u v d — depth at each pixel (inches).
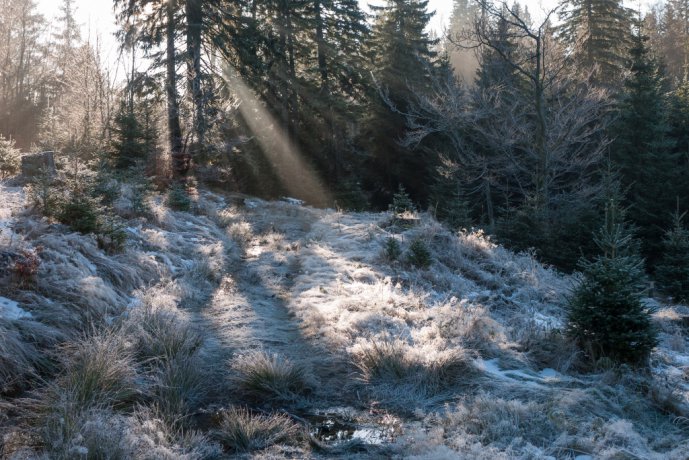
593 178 1187.9
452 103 1105.4
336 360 260.8
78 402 184.2
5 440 160.2
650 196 1032.2
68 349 220.2
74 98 1174.3
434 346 267.6
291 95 1331.2
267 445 183.0
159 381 211.3
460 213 935.7
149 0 888.3
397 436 192.2
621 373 255.3
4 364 195.6
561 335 299.0
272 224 687.1
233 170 1162.6
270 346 274.8
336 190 1293.1
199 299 347.9
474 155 1182.9
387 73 1379.2
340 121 1392.7
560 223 849.5
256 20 1017.5
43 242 300.2
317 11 1347.2
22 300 246.2
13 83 1924.2
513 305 421.4
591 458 176.1
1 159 558.6
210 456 172.2
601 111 1082.7
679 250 651.5
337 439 190.7
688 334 424.2
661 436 201.8
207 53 944.3
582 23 1501.0
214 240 516.7
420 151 1392.7
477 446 175.2
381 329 298.2
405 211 652.7
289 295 376.5
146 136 799.7
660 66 1414.9
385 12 1457.9
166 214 510.3
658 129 1067.3
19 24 1973.4
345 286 384.2
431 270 453.7
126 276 323.0
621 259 294.4
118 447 158.1
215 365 245.1
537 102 944.3
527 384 235.0
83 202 358.3
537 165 1045.8
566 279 552.4
